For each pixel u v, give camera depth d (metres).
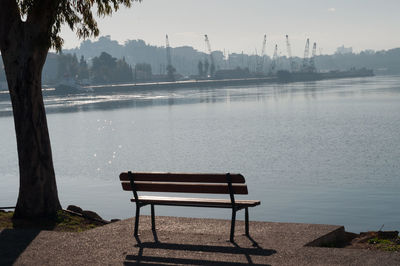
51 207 13.38
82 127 145.88
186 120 156.50
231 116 164.38
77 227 12.67
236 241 9.38
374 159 75.19
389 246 9.20
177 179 9.67
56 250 9.26
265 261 8.09
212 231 10.32
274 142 100.19
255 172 69.69
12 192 54.25
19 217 13.24
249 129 126.25
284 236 9.54
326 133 110.94
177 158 86.19
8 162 81.75
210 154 88.56
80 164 82.19
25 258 8.86
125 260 8.53
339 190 55.12
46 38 12.91
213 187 9.56
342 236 10.09
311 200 50.19
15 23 12.93
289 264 7.87
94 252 9.05
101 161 85.31
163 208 46.41
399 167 67.94
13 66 13.01
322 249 8.52
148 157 88.56
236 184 9.29
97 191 56.34
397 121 128.25
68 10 13.42
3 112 198.88
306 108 181.50
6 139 117.62
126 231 10.50
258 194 53.84
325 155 81.25
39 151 13.23
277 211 45.56
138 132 129.62
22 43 12.95
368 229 39.41
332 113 158.75
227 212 44.66
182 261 8.34
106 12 13.85
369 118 139.12
